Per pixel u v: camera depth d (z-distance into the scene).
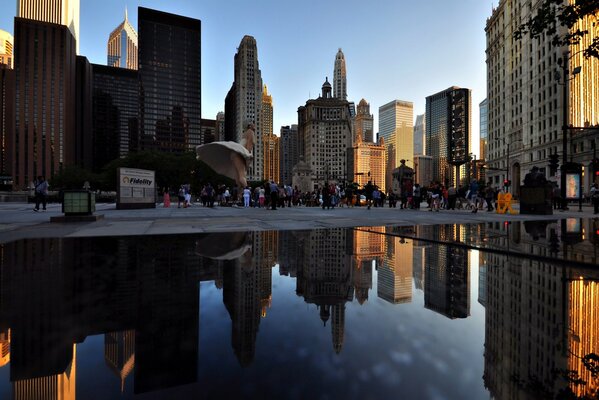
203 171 68.38
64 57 145.00
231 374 1.37
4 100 158.75
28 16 195.62
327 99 155.62
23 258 4.37
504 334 1.86
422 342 1.76
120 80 190.62
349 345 1.70
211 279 3.29
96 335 1.83
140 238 6.48
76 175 80.00
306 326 2.00
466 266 3.97
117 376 1.34
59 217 10.40
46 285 3.01
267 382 1.30
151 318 2.13
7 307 2.35
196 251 4.96
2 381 1.29
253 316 2.19
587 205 35.72
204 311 2.29
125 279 3.25
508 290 2.88
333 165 151.38
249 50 171.88
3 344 1.69
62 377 1.33
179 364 1.47
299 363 1.49
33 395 1.18
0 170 157.00
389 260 4.34
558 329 1.94
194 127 173.75
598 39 8.71
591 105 71.88
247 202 30.27
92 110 182.75
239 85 171.62
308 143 154.62
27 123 138.25
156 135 165.88
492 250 5.04
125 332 1.88
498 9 85.56
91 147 177.75
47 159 140.00
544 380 1.33
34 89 139.88
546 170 64.81
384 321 2.11
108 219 11.86
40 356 1.55
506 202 19.20
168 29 171.88
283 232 7.70
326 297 2.68
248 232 7.64
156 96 167.12
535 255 4.51
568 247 5.29
